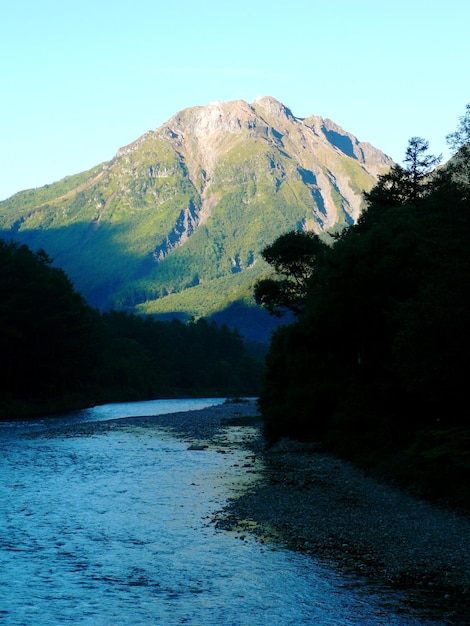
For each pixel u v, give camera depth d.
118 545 23.17
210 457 46.97
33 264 113.62
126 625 16.33
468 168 34.34
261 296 82.44
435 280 34.38
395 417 41.03
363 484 34.91
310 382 52.97
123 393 166.50
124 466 42.12
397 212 52.19
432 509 28.05
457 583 19.03
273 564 20.94
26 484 35.06
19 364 105.56
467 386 33.03
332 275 47.94
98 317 172.75
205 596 18.22
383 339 47.97
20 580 19.52
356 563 20.98
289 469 40.97
